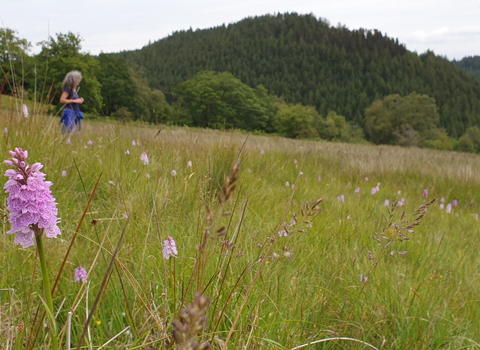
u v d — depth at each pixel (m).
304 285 2.68
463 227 5.88
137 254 2.48
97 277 2.24
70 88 7.02
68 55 46.34
